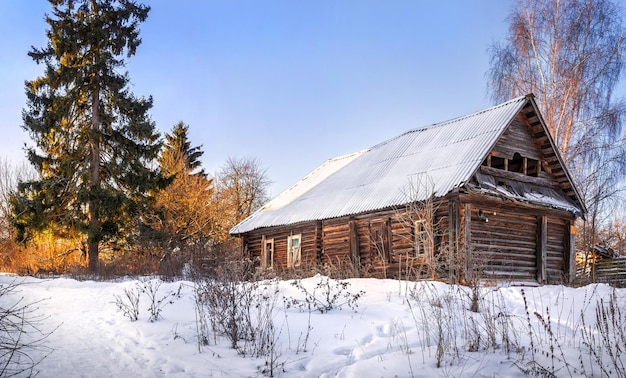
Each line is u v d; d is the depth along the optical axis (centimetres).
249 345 755
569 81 2448
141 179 2895
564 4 2486
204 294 1027
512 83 2609
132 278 2269
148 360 672
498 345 723
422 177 1756
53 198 2755
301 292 1152
